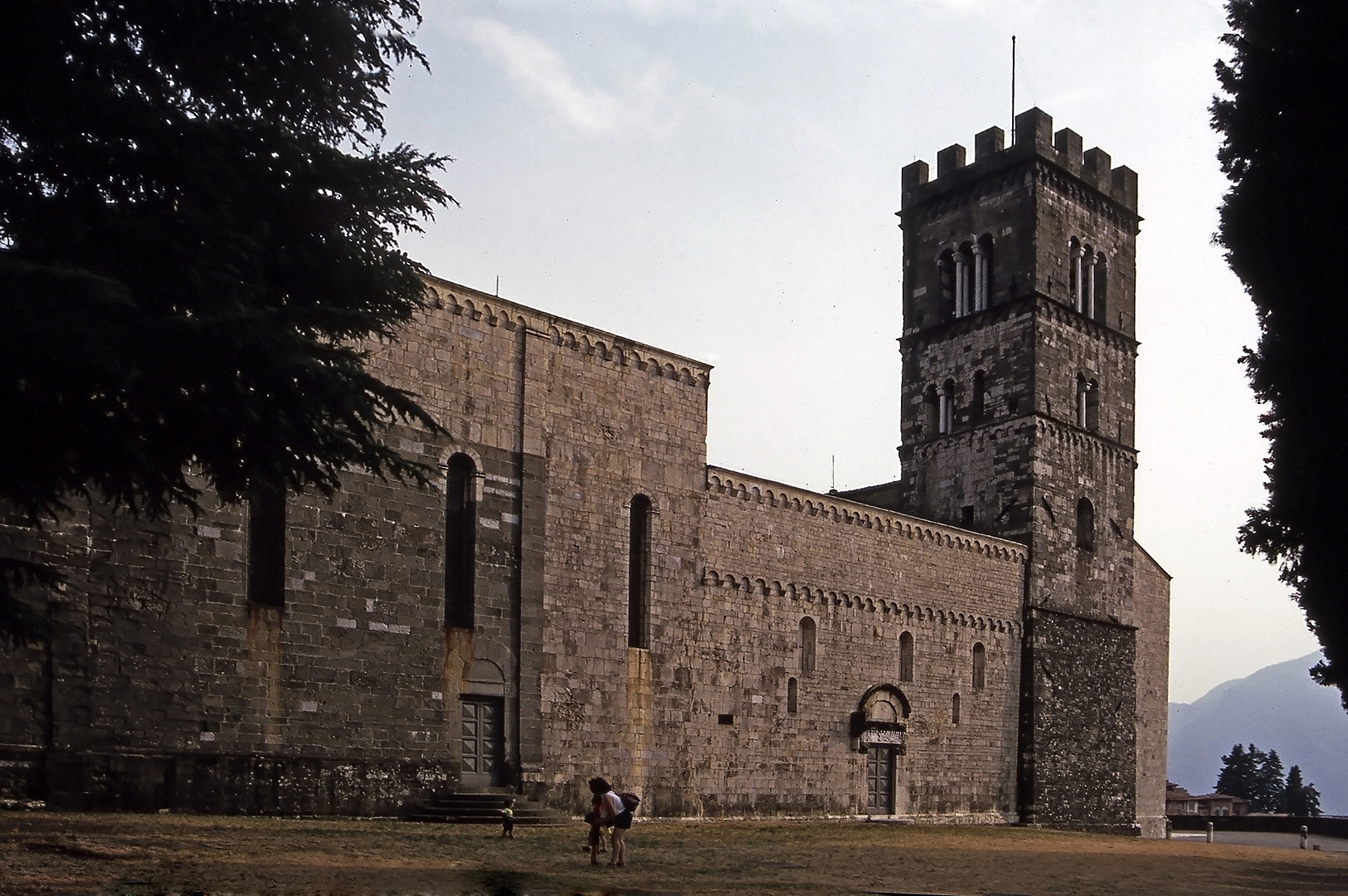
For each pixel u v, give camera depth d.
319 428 23.53
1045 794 64.50
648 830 41.75
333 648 38.75
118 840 25.98
